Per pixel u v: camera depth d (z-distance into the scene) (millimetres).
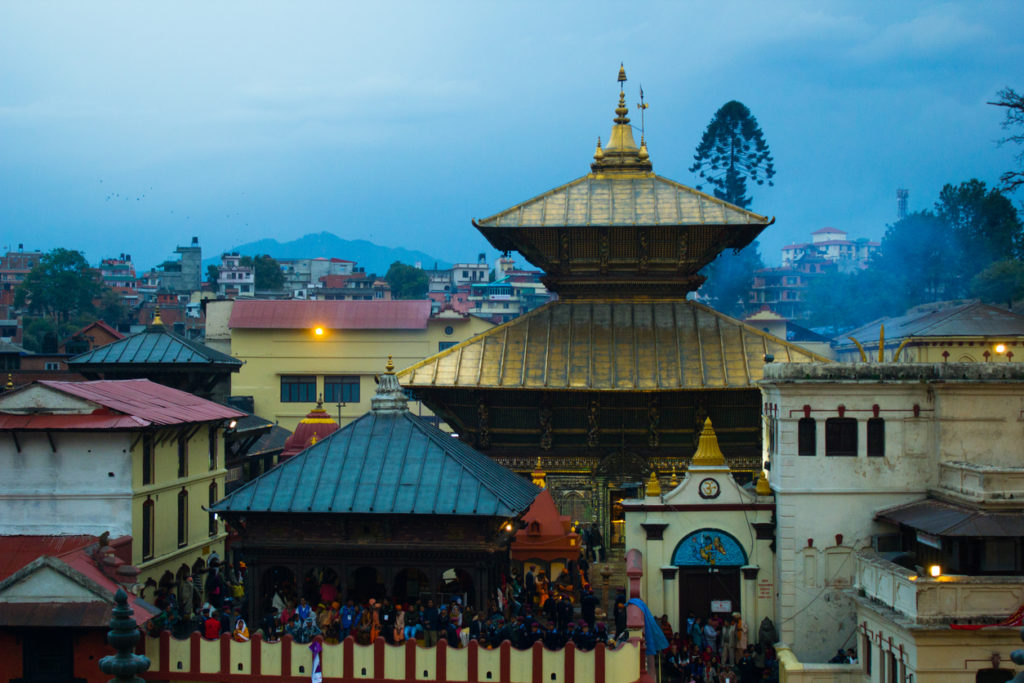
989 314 78438
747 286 141250
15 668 33156
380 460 37750
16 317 154250
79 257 166625
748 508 42969
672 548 43125
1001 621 33906
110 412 42375
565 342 55188
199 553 50844
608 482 54312
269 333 101062
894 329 86000
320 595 38406
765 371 43812
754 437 54469
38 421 41875
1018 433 41656
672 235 56125
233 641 33344
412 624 35344
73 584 33406
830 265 189875
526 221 56531
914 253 114438
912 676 34375
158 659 33438
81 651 33125
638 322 56094
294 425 100500
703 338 55031
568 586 43625
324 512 35656
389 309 101562
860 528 41844
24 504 42312
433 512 35406
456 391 54250
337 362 100562
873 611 37188
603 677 32062
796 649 41625
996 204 112188
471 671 32469
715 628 41656
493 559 36562
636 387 52594
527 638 34531
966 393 41594
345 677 32812
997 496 37312
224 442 58562
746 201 128500
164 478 46656
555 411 54344
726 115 126312
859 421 41938
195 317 164500
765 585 42844
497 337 55844
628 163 60375
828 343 101438
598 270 57406
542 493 45344
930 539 37625
